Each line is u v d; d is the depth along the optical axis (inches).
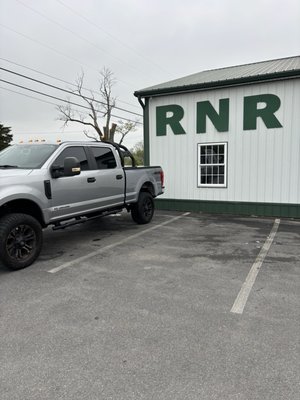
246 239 253.3
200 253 215.3
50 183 198.1
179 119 396.8
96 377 93.7
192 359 101.4
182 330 118.5
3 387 90.0
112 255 211.8
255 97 350.9
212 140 379.6
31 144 225.9
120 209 278.7
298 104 331.9
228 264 192.5
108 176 252.8
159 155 416.5
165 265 191.3
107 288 157.6
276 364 98.4
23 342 111.7
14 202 180.9
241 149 364.8
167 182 414.6
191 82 391.9
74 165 202.1
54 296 149.0
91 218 241.8
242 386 89.4
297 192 343.0
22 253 186.1
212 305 138.6
